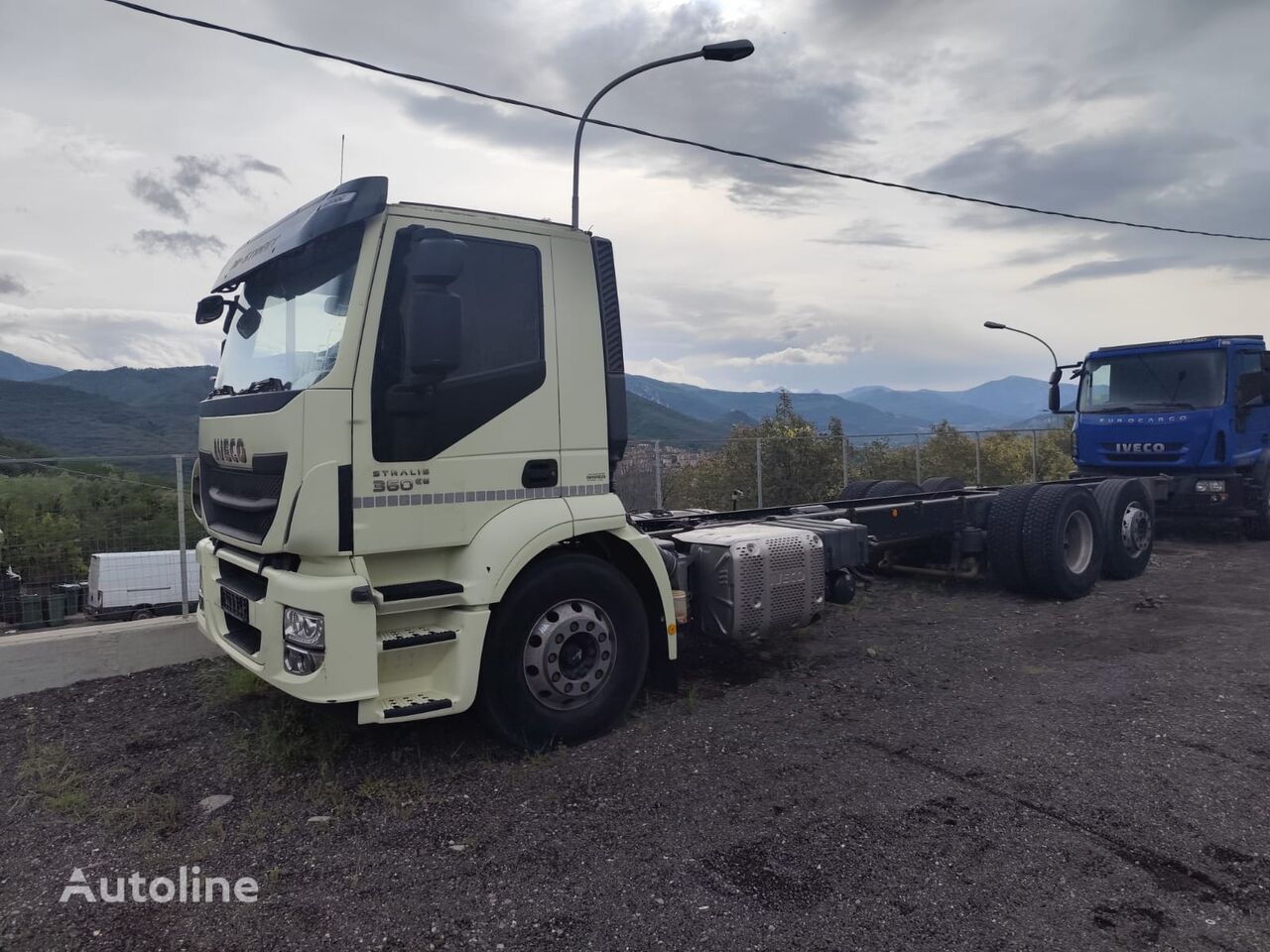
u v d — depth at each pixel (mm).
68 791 4406
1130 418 12617
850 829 3877
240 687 5746
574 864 3602
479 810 4121
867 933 3074
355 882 3482
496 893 3377
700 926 3131
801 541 6227
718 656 6812
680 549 6199
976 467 20172
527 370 4723
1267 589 9102
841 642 7254
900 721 5309
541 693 4758
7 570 6617
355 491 4168
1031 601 8711
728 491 14742
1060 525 8414
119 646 6371
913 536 8711
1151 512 10117
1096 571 8852
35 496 6871
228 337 5281
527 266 4766
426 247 4012
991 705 5574
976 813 4020
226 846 3814
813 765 4625
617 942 3041
